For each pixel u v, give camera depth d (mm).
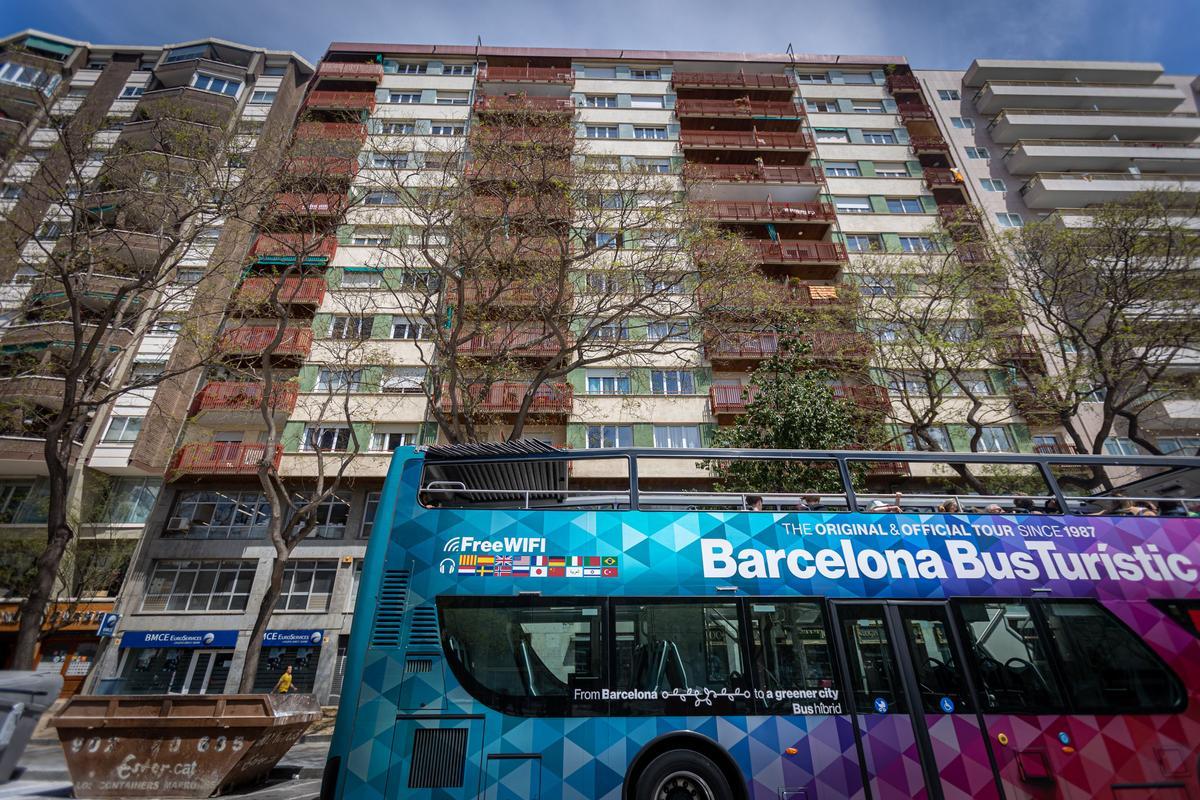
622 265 17141
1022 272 18531
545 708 5473
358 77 31953
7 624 19469
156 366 23406
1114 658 5801
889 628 5895
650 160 31016
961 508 6703
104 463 21719
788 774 5293
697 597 5969
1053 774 5324
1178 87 37438
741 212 29172
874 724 5488
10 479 22078
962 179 31516
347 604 20547
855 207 30562
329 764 5277
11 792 7105
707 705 5531
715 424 23391
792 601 6000
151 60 31688
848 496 6688
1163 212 16438
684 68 35406
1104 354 17188
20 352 20812
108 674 19406
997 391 23625
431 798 5148
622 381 24188
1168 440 24141
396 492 6441
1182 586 6148
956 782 5285
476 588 5926
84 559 20672
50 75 29469
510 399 22469
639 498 6613
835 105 34781
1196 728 5504
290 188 17438
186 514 21859
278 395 21156
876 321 19406
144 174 16656
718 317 16938
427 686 5527
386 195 27000
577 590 5949
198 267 23516
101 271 18094
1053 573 6184
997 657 5793
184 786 6930
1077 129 33531
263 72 32125
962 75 36688
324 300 24859
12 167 23516
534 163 15961
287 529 15258
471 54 34031
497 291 15609
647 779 5301
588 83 33938
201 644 19906
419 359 23781
